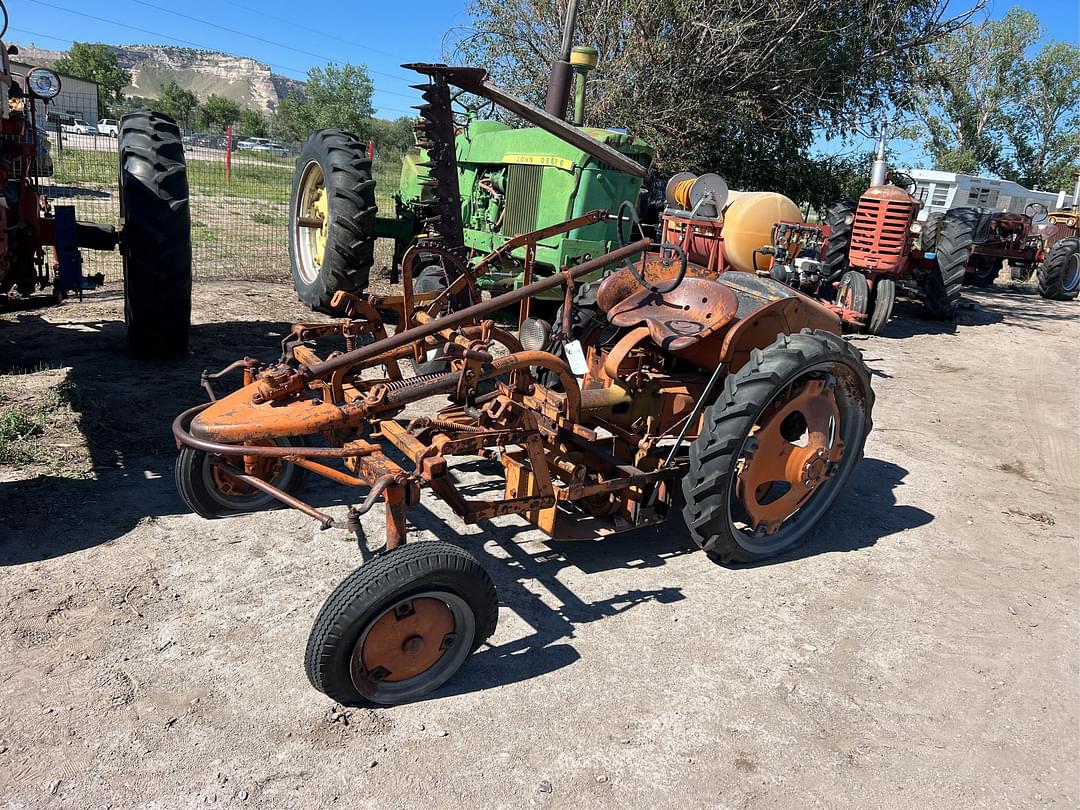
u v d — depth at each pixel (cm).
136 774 240
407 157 958
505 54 1512
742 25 1306
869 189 1002
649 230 974
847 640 342
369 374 607
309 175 723
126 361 586
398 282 1009
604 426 388
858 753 276
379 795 240
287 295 870
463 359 311
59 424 463
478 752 261
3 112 476
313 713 271
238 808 231
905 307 1239
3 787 231
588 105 1375
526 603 348
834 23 1410
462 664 293
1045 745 288
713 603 361
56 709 261
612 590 364
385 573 257
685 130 1387
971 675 325
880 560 417
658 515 386
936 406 712
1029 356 952
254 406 306
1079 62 4147
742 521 429
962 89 3734
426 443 305
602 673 305
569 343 377
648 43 1344
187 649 296
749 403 347
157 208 534
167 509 391
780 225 755
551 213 771
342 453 293
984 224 1427
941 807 256
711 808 247
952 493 516
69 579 329
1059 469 577
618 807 244
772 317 397
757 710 293
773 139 1528
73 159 2100
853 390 407
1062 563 430
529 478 342
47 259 876
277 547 369
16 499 383
